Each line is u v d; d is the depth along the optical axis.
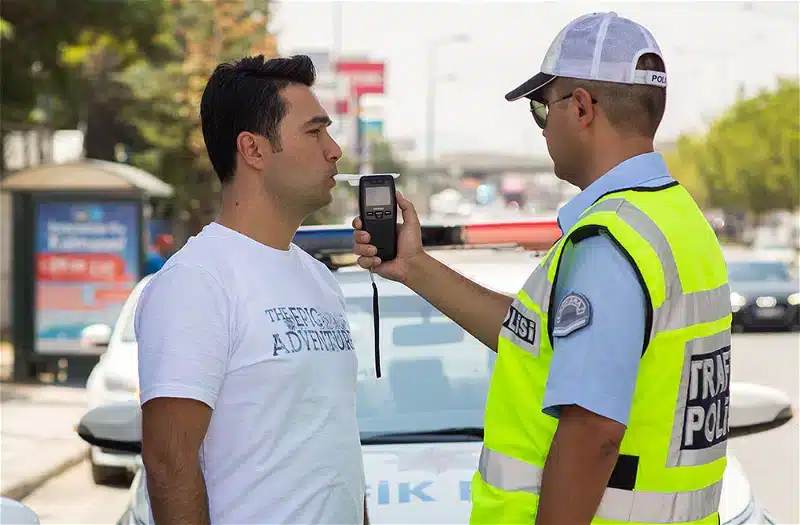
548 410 2.21
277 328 2.46
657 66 2.39
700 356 2.28
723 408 2.38
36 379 14.09
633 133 2.39
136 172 14.75
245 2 26.88
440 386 4.29
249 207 2.57
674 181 2.41
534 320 2.35
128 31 19.83
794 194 58.66
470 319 2.99
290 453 2.45
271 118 2.54
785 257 38.56
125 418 4.01
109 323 13.85
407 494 3.68
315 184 2.57
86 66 27.83
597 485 2.18
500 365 2.42
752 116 60.28
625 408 2.16
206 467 2.43
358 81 39.03
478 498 2.43
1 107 20.48
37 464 9.08
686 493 2.28
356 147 39.66
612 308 2.17
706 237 2.37
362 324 4.41
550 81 2.46
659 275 2.21
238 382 2.42
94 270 13.84
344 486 2.55
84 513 7.70
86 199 13.74
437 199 116.44
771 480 8.40
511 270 4.63
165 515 2.34
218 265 2.46
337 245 4.16
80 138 30.27
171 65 25.83
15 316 13.88
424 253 3.01
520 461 2.36
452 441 4.07
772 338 21.12
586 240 2.25
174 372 2.35
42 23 18.58
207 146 2.62
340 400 2.57
